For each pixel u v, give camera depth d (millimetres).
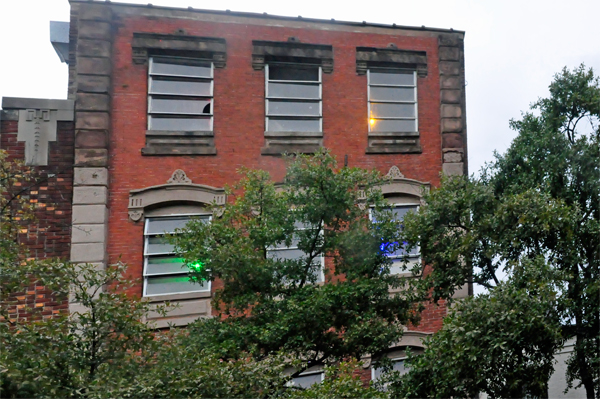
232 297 8727
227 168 12258
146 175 11797
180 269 11766
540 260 8086
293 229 9016
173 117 12375
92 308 6422
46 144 11234
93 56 11734
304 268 9164
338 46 13391
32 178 10852
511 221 8703
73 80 13039
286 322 8070
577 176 9055
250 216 9727
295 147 12750
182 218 11977
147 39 12227
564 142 9008
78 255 10906
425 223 9297
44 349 5832
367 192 9367
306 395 6656
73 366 6016
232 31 12781
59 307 10484
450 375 7602
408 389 8141
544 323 7406
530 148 9336
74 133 11461
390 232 9133
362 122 13266
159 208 11844
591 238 8570
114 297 6496
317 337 8586
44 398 5375
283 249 11992
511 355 7652
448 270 9219
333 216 9062
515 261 8312
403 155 13344
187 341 7680
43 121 11312
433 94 13820
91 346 6508
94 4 11914
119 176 11656
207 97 12594
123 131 11852
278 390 7035
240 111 12570
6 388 5328
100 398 5367
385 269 9195
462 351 7367
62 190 11195
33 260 6812
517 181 9648
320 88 13219
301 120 13109
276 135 12633
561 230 8453
